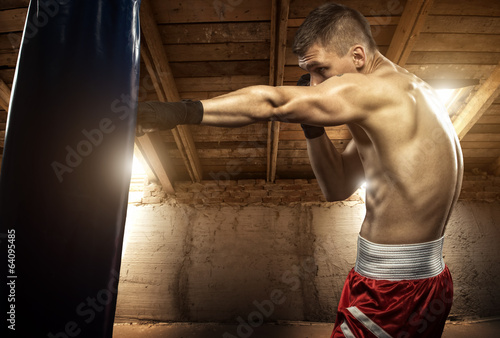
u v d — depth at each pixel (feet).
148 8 9.37
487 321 14.33
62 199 1.69
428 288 2.43
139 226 16.47
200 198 16.89
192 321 14.97
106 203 1.73
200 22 10.09
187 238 16.25
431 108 2.49
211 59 11.17
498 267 15.42
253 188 17.10
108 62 1.87
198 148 15.35
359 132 2.81
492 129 14.57
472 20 10.22
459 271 15.33
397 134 2.32
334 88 2.13
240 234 16.25
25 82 1.79
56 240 1.65
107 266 1.70
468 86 12.30
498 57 11.29
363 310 2.49
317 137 3.41
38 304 1.61
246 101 1.98
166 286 15.49
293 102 2.01
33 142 1.72
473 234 15.94
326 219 16.34
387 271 2.49
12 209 1.66
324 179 3.61
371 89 2.24
